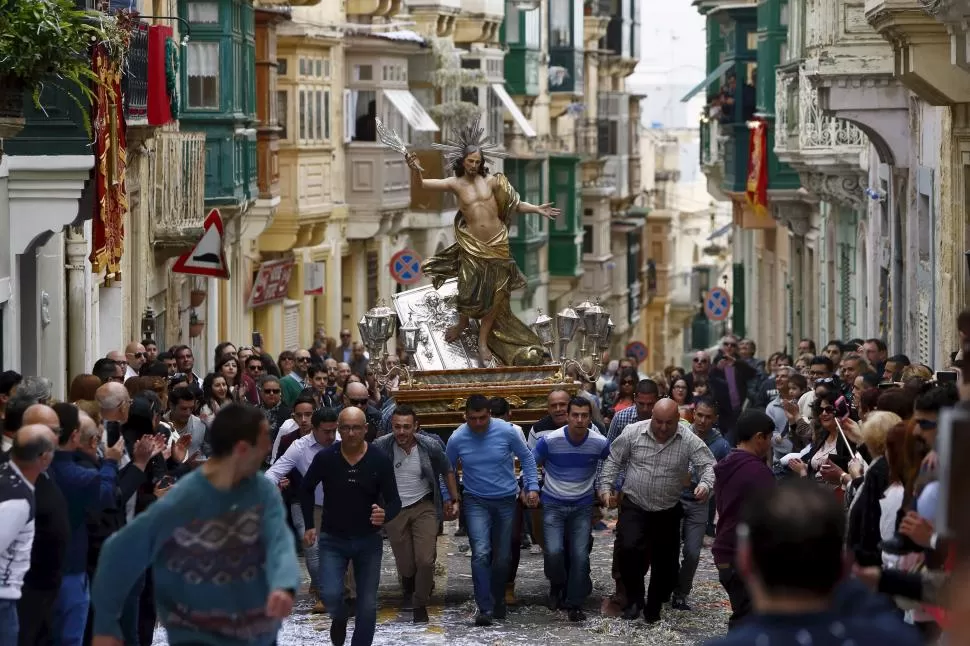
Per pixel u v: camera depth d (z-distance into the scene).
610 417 31.09
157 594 10.99
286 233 52.31
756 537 7.46
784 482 7.77
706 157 77.12
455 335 25.38
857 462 15.71
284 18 48.75
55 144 23.59
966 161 29.12
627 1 100.81
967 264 26.44
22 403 14.70
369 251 61.34
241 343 49.53
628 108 98.88
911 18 27.09
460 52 65.44
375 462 17.42
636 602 20.02
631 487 19.55
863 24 35.31
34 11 19.58
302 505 17.73
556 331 26.47
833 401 20.05
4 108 20.16
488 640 19.06
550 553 20.12
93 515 14.60
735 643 7.35
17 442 12.90
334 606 17.47
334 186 56.94
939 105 29.05
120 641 10.93
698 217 141.38
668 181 140.75
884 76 35.16
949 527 7.11
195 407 21.48
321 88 54.47
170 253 40.00
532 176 77.44
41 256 29.48
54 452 14.13
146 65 30.67
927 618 11.65
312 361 33.16
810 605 7.42
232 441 10.80
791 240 60.62
